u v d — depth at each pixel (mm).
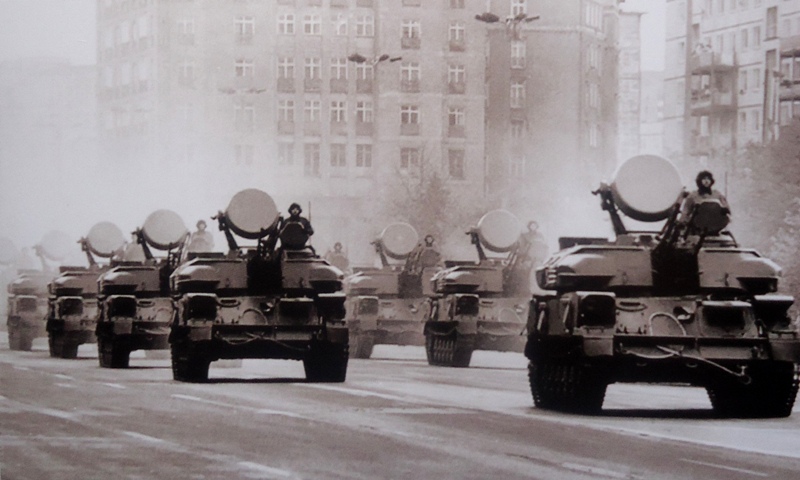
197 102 132000
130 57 136000
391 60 126750
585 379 28094
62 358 52344
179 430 23656
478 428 24391
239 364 50281
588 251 29250
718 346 28469
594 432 24156
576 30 127938
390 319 56406
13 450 20797
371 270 57062
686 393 36031
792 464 20203
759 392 28703
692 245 29281
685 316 28828
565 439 22859
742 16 98875
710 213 28922
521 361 54781
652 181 29406
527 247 50562
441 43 131000
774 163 78000
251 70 132000
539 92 128250
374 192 132000
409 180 124750
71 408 27969
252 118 132125
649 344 28156
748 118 98438
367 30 132250
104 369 44031
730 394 29188
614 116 127125
